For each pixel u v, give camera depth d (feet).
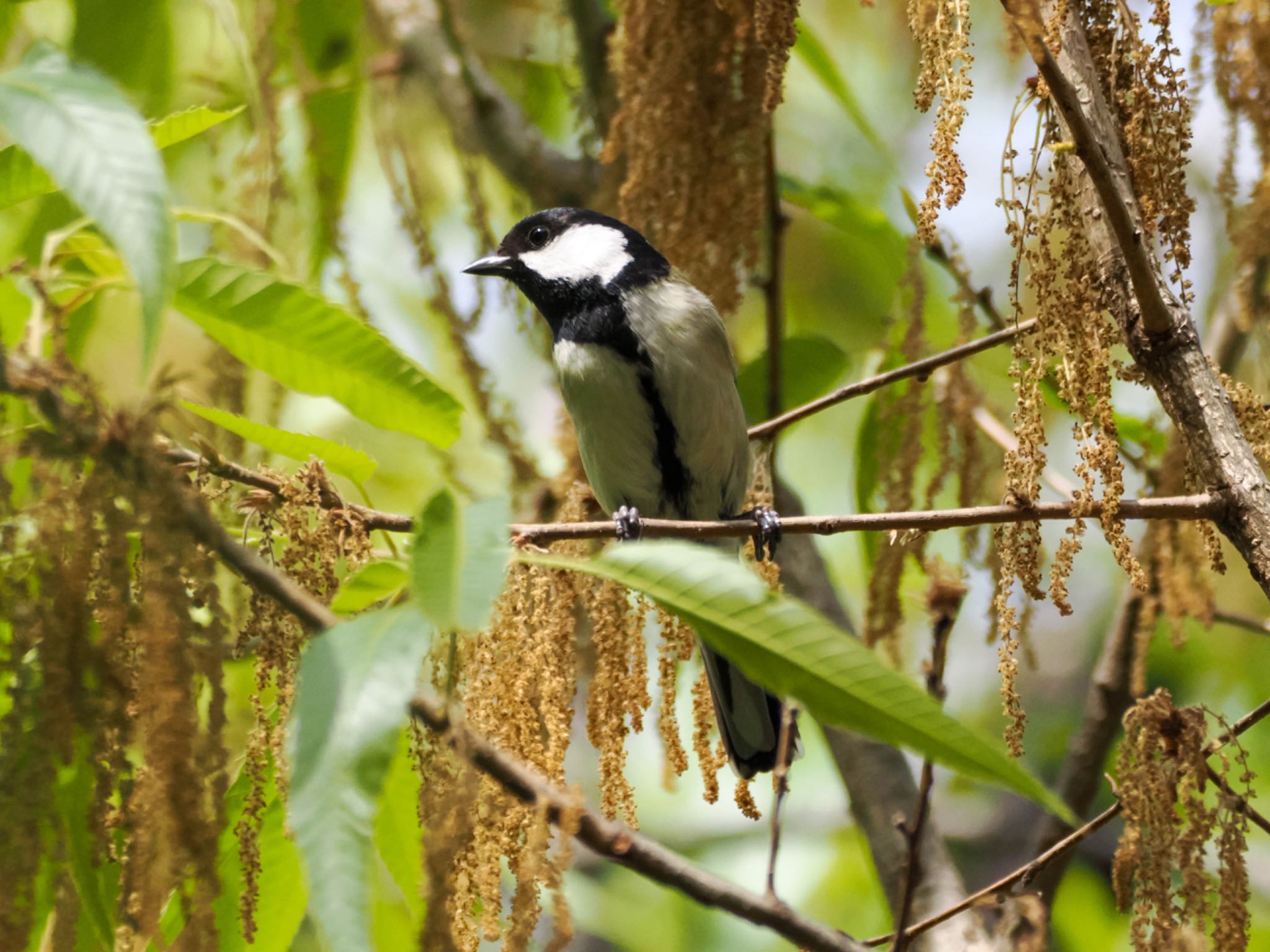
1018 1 13.14
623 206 22.07
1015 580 15.31
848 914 35.27
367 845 8.29
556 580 15.57
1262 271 18.85
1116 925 33.63
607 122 27.22
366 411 17.19
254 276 15.67
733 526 19.38
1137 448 24.57
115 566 11.34
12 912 10.51
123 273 15.97
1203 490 16.62
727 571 10.28
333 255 25.91
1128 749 14.19
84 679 11.27
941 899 22.03
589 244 26.25
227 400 19.83
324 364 16.61
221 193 24.16
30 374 11.35
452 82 29.86
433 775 12.74
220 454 15.78
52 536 11.36
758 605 10.16
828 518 17.39
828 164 35.40
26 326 13.26
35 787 10.81
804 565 26.40
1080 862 35.70
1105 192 14.10
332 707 8.79
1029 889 19.39
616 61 21.79
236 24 23.86
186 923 10.79
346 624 9.34
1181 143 14.98
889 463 22.39
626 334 25.21
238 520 16.22
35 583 11.47
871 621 19.27
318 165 25.55
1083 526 14.66
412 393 16.90
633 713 15.49
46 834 11.50
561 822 10.99
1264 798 32.76
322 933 7.98
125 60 27.27
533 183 30.22
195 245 28.32
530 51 30.40
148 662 10.74
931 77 13.75
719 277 21.86
